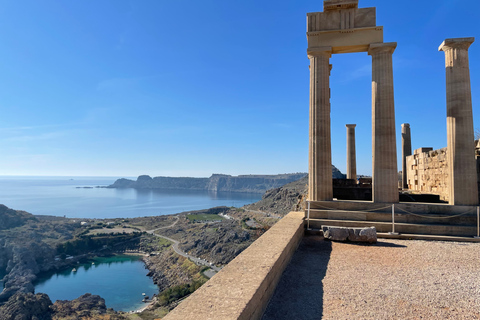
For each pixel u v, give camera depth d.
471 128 12.66
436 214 12.44
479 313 5.32
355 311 5.46
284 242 8.34
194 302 4.23
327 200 14.02
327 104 14.35
